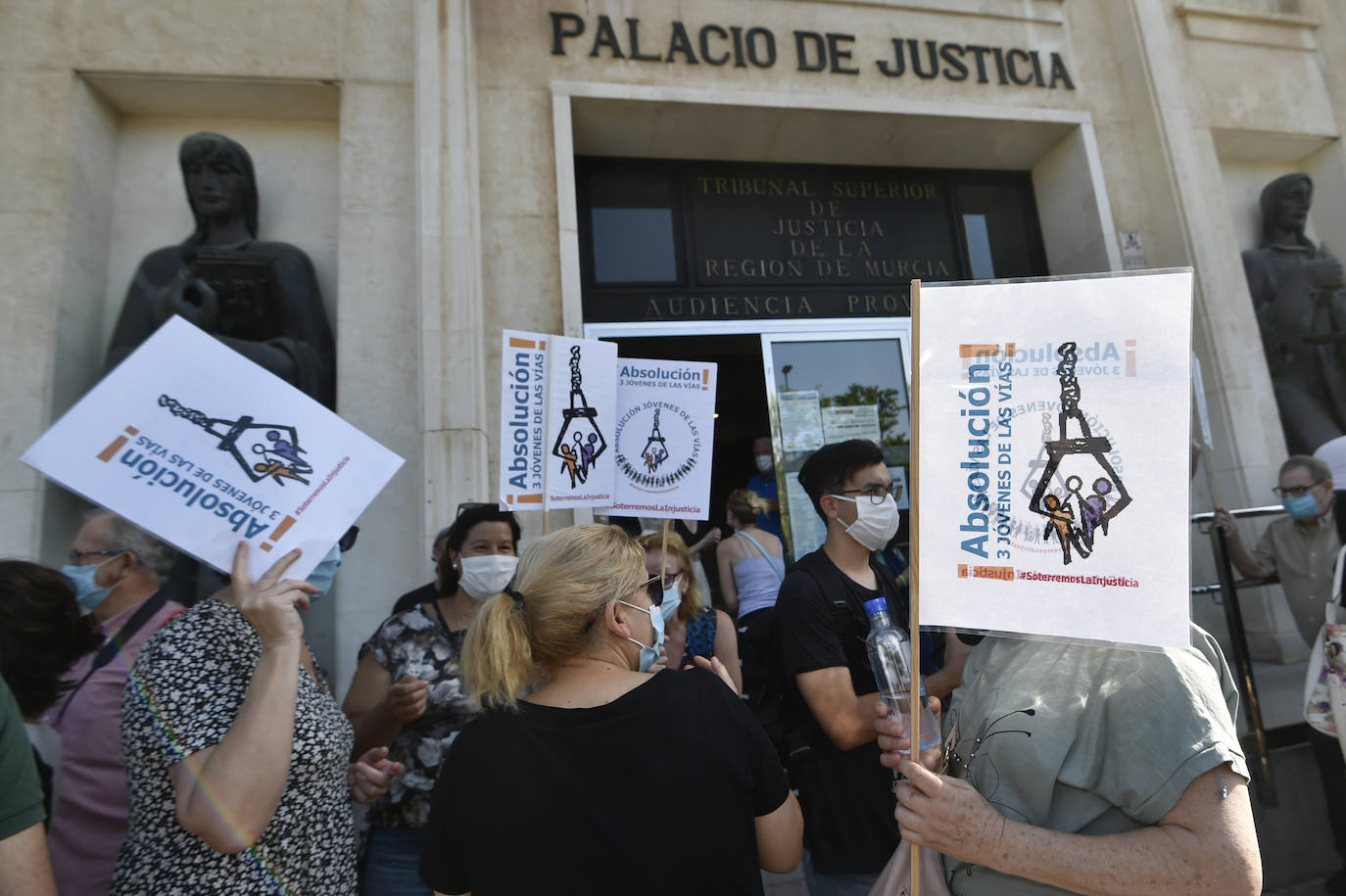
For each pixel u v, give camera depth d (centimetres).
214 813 131
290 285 406
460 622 248
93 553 220
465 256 403
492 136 442
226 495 156
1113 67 554
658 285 514
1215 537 388
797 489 508
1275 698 390
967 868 139
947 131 525
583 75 462
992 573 137
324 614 400
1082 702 130
